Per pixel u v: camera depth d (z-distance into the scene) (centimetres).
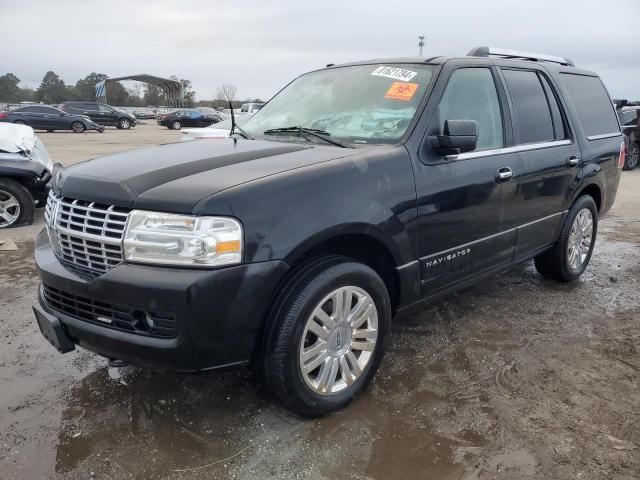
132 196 245
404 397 302
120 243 241
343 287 274
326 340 273
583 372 330
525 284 489
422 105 326
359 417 283
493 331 388
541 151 407
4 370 331
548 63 462
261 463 248
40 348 360
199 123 3594
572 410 290
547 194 418
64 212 268
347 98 363
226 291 234
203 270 232
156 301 231
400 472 242
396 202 293
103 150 1806
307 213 255
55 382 317
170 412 287
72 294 257
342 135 336
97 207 256
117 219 247
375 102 347
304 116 369
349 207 270
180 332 232
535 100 421
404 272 306
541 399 300
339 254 289
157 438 266
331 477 239
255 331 247
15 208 704
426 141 317
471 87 364
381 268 313
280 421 279
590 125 488
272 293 249
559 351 358
